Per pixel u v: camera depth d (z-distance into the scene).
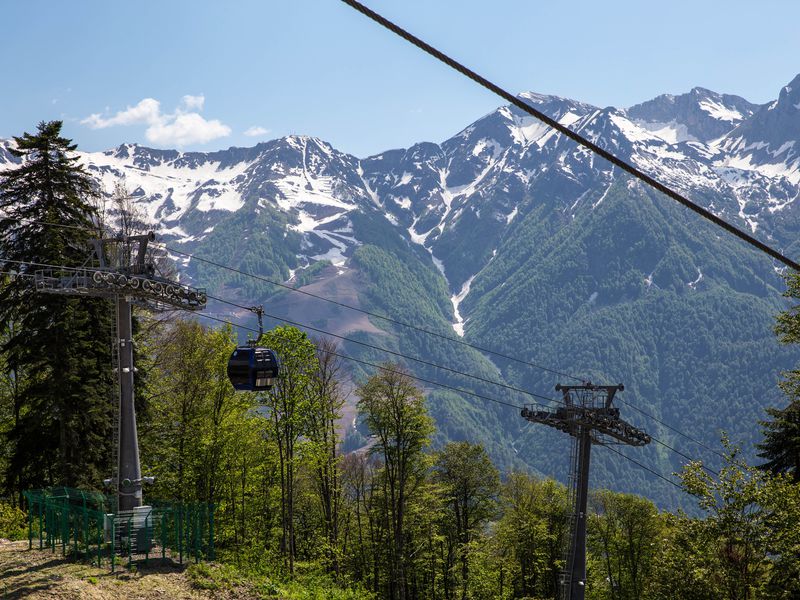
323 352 48.91
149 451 43.94
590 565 71.31
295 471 50.41
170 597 24.19
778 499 28.11
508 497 71.31
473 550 61.75
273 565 35.69
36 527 30.98
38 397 40.12
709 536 28.41
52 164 42.06
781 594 27.67
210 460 44.00
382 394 52.72
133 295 28.58
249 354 29.02
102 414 41.03
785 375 40.94
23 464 41.38
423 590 65.00
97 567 25.36
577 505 46.34
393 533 56.31
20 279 40.47
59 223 41.78
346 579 50.16
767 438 43.91
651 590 41.69
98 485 40.41
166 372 47.03
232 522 46.41
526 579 67.50
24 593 22.48
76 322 40.12
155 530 28.23
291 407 44.25
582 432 46.56
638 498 71.38
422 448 54.44
